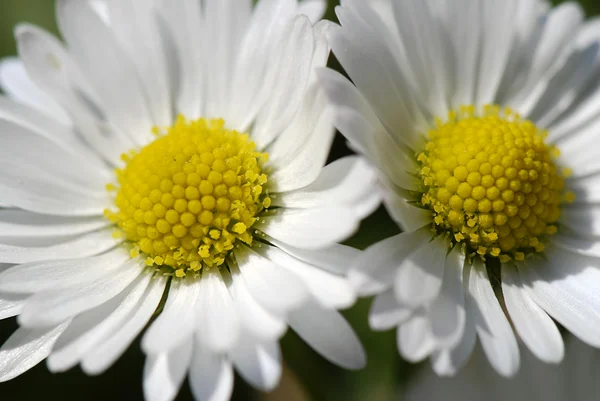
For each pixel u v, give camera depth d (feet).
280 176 0.28
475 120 0.29
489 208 0.28
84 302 0.28
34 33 0.30
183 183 0.28
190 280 0.28
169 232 0.28
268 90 0.29
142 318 0.28
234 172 0.28
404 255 0.27
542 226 0.29
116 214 0.29
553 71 0.30
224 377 0.27
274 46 0.29
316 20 0.29
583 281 0.28
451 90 0.29
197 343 0.27
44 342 0.27
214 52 0.29
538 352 0.27
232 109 0.29
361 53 0.28
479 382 0.29
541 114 0.30
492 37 0.29
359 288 0.26
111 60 0.30
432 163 0.29
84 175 0.29
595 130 0.29
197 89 0.30
